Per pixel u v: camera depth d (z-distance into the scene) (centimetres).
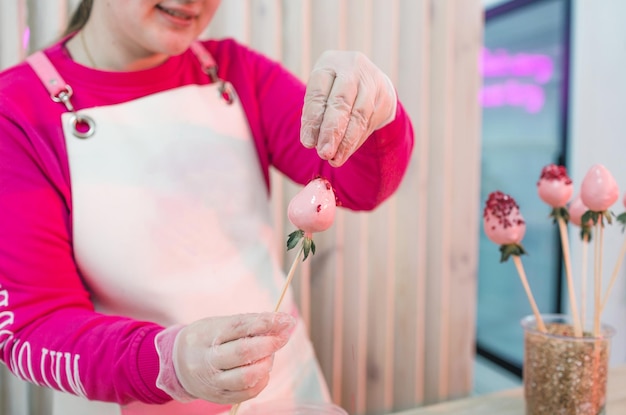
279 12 127
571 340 73
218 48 92
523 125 228
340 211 133
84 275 76
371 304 143
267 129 90
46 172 72
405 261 143
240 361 53
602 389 74
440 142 142
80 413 79
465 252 147
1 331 64
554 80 205
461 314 148
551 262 214
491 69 248
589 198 71
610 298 160
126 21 71
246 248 84
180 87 84
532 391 76
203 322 56
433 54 141
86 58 80
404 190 142
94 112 77
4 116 71
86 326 62
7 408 112
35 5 110
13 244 65
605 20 171
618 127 167
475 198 147
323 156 59
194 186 80
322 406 64
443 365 147
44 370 62
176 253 78
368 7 132
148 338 59
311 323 137
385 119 69
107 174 76
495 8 238
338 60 64
